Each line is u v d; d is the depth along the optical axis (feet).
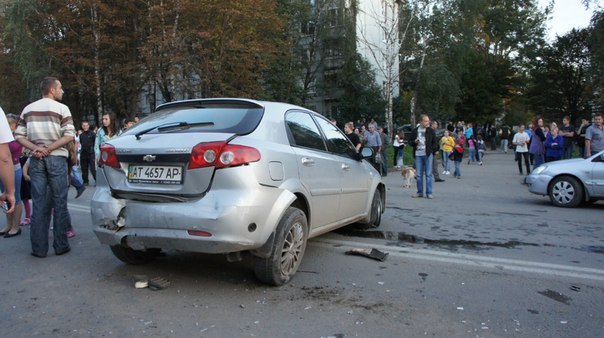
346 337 10.19
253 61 85.40
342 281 13.97
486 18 153.28
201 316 11.24
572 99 145.69
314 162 15.14
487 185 41.78
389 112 97.60
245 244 11.91
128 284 13.50
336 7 105.50
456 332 10.51
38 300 12.23
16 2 82.94
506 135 99.81
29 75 87.10
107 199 13.11
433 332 10.49
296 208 13.80
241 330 10.47
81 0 80.02
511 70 151.84
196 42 81.97
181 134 12.82
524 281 14.15
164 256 16.46
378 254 16.69
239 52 83.92
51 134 16.03
